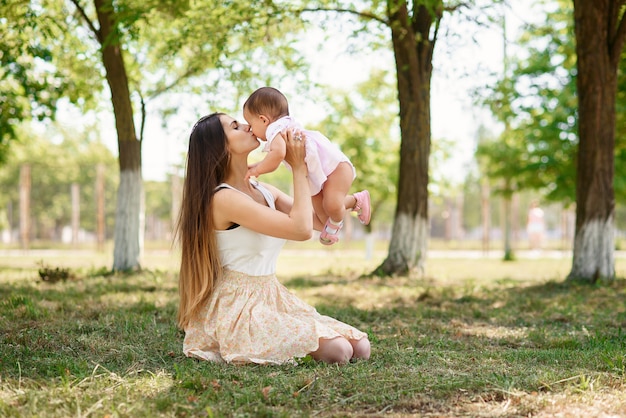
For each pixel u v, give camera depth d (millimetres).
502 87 12055
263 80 12391
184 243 3746
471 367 3604
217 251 3717
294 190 3521
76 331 4777
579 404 2900
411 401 2914
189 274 3742
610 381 3297
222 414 2713
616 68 9891
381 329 5336
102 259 18359
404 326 5453
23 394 2969
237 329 3613
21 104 11859
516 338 4980
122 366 3656
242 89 12375
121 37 9320
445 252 31047
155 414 2707
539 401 2895
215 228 3684
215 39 10062
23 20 10227
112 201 43094
